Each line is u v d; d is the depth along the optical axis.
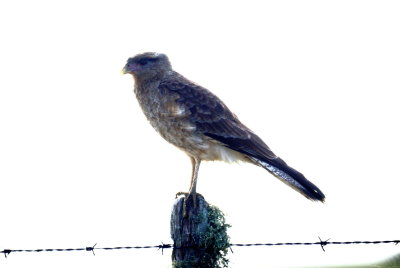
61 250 9.06
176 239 8.31
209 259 8.26
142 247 8.85
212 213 8.36
